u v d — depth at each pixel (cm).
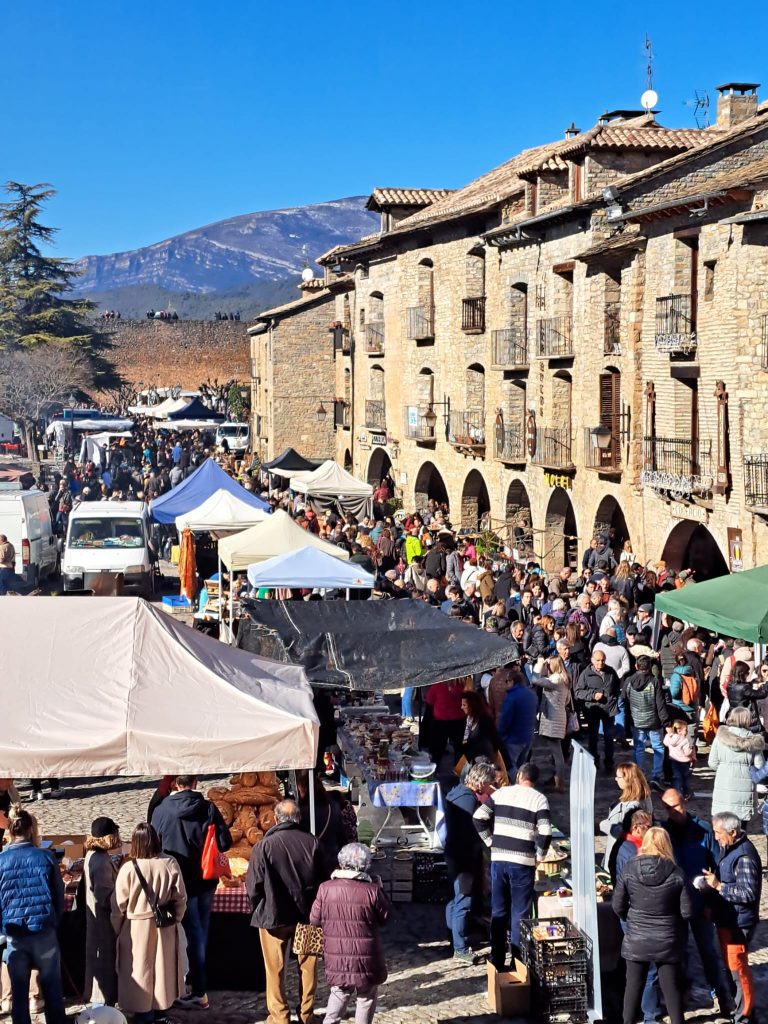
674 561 2673
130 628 1024
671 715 1534
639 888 898
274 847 927
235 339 9650
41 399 7350
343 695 1642
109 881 931
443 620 1437
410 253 4203
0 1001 920
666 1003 906
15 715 927
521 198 3416
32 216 8156
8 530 2814
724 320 2392
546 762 1666
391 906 1186
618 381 2877
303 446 5869
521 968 977
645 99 3503
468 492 3884
